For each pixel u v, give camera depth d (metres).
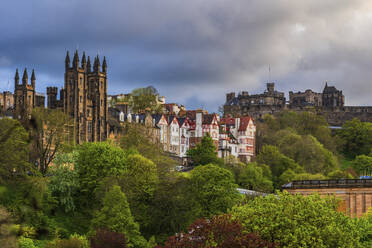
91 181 120.25
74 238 91.38
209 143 183.50
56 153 126.81
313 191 121.50
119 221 101.06
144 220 113.56
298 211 75.06
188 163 184.12
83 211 118.94
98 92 173.25
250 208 78.31
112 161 123.50
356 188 117.62
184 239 73.69
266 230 72.62
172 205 113.81
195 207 116.38
